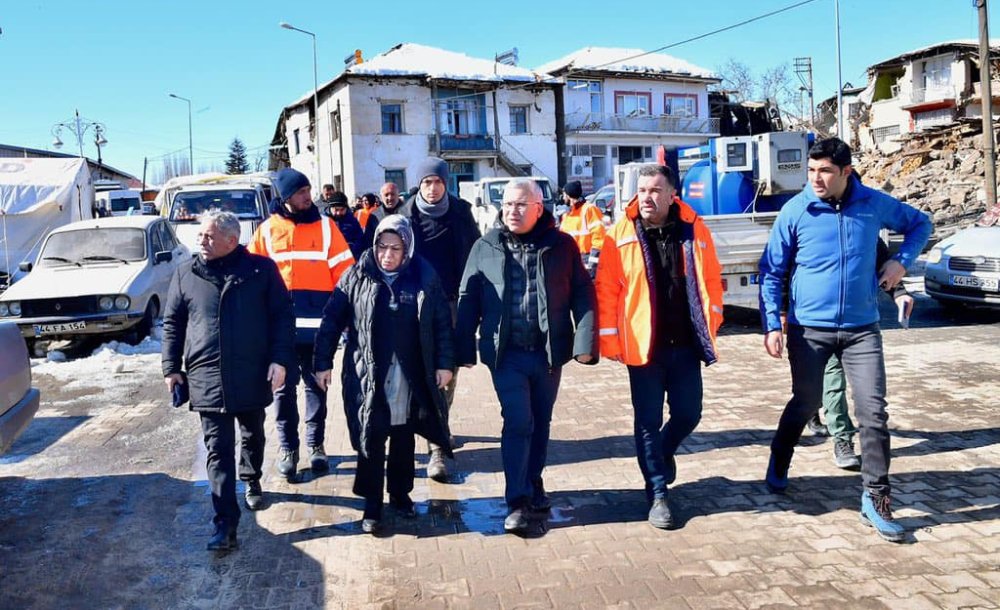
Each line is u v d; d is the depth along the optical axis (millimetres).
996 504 4438
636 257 4242
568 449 5676
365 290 4285
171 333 4230
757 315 11523
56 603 3613
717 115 49969
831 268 4148
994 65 42969
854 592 3512
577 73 44875
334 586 3707
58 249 11008
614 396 7199
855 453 5289
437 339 4336
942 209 29016
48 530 4449
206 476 5348
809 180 4230
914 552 3889
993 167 19922
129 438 6266
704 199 11047
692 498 4672
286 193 5188
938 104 43562
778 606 3406
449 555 4008
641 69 46375
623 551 3990
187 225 14438
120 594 3686
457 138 40156
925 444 5527
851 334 4176
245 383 4125
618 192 12539
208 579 3814
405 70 38594
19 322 9562
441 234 5293
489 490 4945
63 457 5793
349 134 38406
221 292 4141
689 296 4219
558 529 4297
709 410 6543
